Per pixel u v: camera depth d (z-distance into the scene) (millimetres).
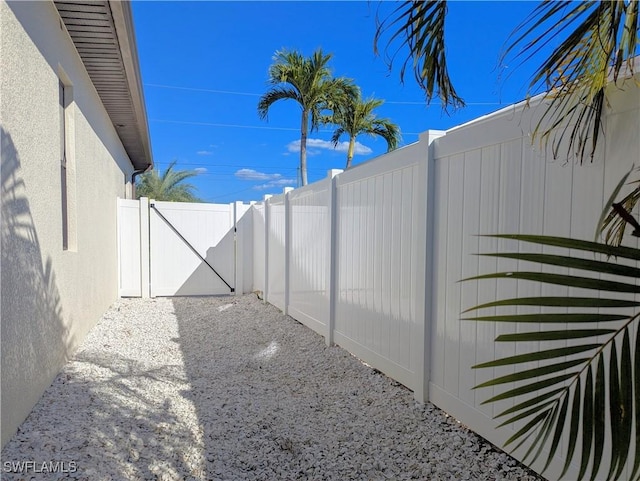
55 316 3574
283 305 6797
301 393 3559
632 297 1676
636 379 1040
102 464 2369
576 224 1945
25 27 2902
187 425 2928
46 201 3328
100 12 3965
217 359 4551
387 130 14578
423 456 2502
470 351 2689
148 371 4082
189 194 24203
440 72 1677
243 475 2342
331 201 4871
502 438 2420
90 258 5367
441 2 1543
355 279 4387
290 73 12719
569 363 1123
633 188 1685
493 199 2494
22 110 2809
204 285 8891
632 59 1535
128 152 10961
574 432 1113
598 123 1652
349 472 2371
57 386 3416
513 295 2344
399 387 3525
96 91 6004
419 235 3193
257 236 8758
